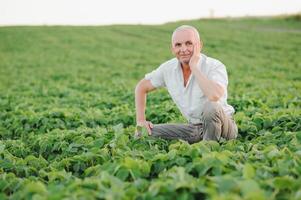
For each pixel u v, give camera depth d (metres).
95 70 27.58
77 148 6.67
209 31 49.38
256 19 63.75
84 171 5.54
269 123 7.62
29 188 4.31
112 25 59.94
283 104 10.19
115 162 5.07
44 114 9.72
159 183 4.07
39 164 6.10
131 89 16.23
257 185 3.82
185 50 6.13
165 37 47.84
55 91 16.67
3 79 24.20
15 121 9.45
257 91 13.69
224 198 3.57
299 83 15.93
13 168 5.89
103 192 4.07
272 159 5.01
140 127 6.67
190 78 6.30
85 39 46.69
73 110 10.63
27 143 8.05
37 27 57.66
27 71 28.00
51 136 7.43
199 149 5.18
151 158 5.48
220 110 6.16
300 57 30.97
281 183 4.01
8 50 40.09
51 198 3.96
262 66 26.47
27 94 16.17
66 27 57.72
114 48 40.38
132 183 4.39
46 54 37.47
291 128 7.21
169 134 6.80
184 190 4.01
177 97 6.54
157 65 29.69
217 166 4.54
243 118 8.05
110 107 12.19
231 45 38.78
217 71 6.21
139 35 49.50
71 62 32.62
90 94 15.38
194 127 6.69
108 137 7.11
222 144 6.23
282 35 44.81
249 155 5.42
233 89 15.47
